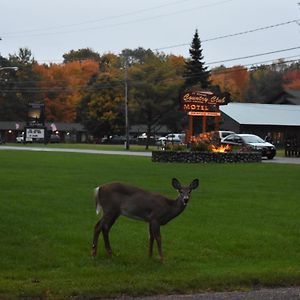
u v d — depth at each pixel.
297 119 70.56
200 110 40.66
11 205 14.16
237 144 40.03
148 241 10.53
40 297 7.19
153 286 7.72
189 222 12.66
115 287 7.57
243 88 107.38
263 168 28.78
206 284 7.96
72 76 113.25
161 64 69.81
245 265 9.11
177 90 67.62
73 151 47.53
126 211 8.89
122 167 27.92
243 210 14.43
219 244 10.51
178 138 68.00
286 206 15.20
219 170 27.06
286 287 8.08
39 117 82.50
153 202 8.81
